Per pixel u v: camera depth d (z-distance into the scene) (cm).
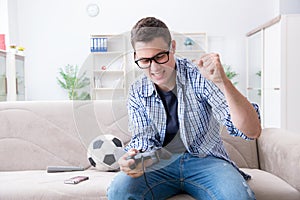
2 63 414
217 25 580
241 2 577
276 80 424
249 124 132
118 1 580
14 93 436
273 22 425
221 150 155
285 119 408
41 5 578
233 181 134
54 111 218
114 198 140
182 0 580
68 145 212
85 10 581
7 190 162
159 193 147
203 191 140
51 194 159
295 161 158
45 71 580
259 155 201
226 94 128
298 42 403
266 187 154
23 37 578
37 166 211
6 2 531
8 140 214
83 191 159
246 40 570
